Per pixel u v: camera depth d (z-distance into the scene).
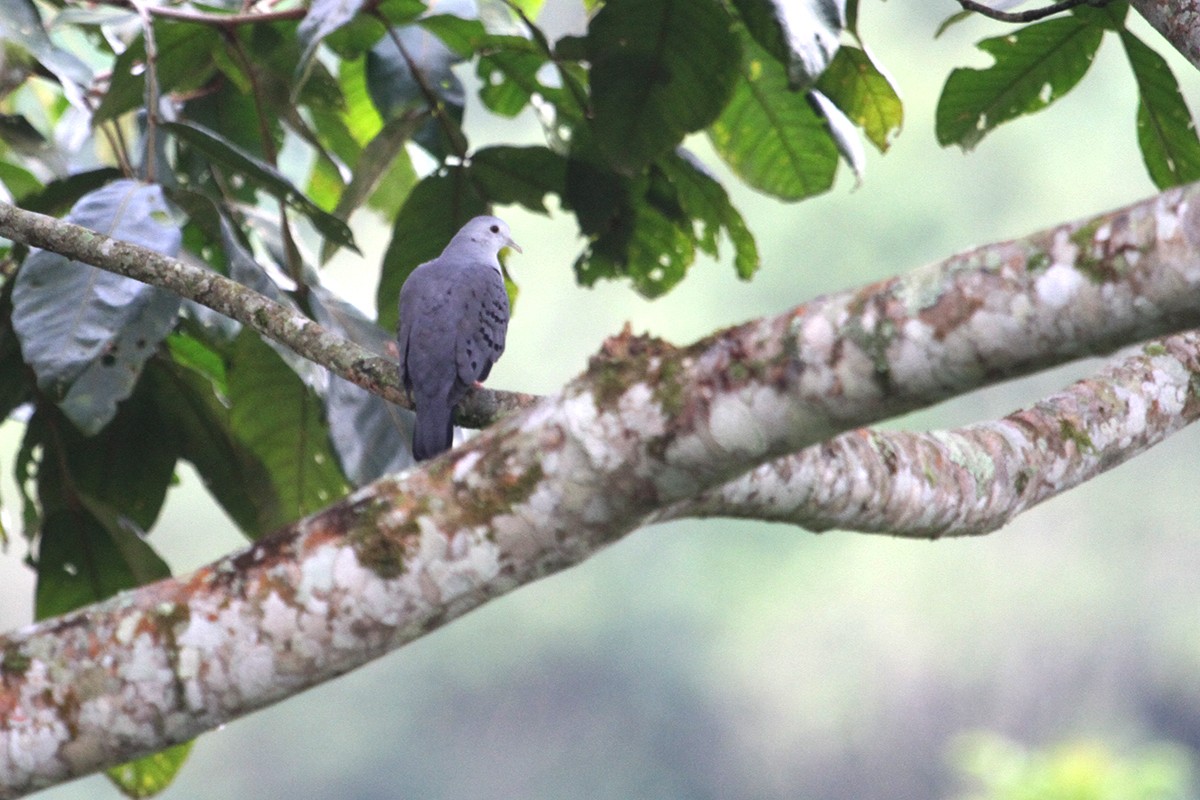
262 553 5.47
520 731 41.91
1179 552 38.78
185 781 41.41
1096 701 38.06
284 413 9.91
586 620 42.16
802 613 40.50
